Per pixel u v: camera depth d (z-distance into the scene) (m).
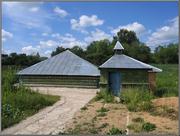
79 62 25.27
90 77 23.38
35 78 24.05
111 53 33.12
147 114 11.27
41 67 24.81
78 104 14.08
